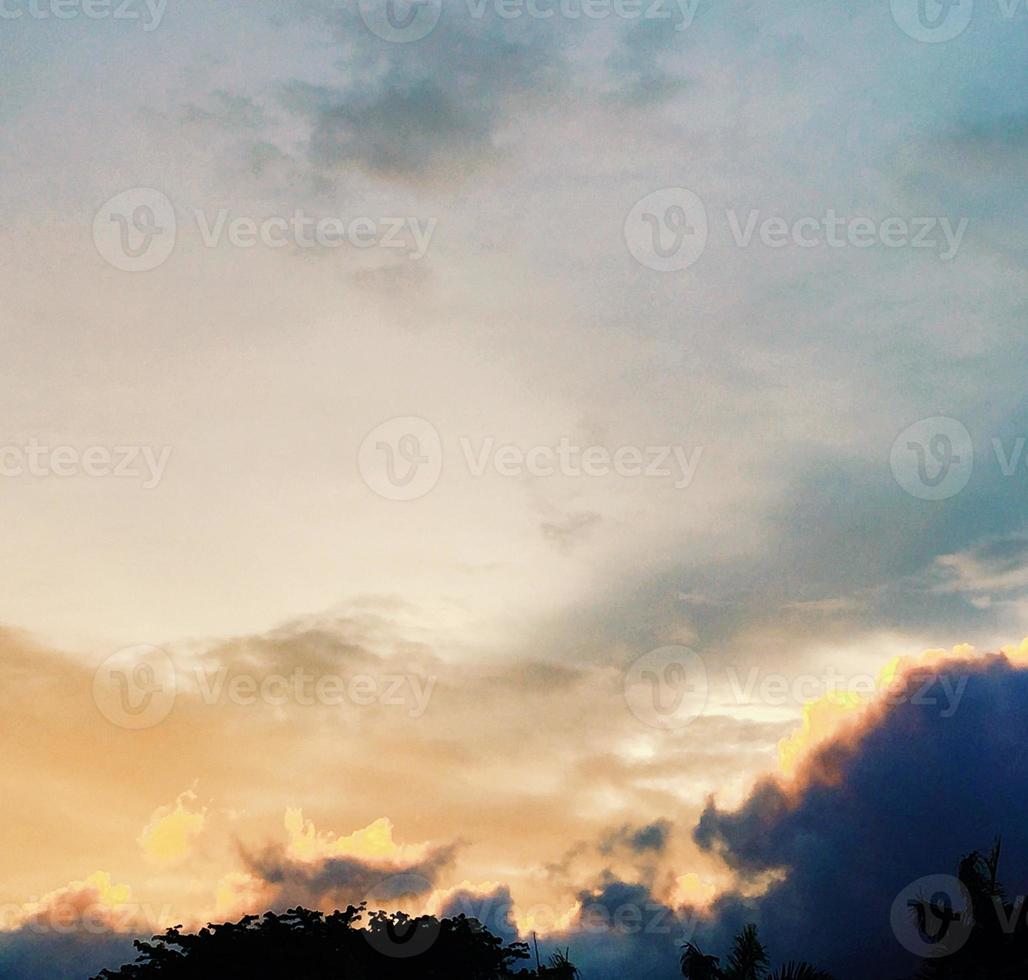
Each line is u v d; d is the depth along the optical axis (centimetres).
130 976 3697
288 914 3931
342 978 3706
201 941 3791
